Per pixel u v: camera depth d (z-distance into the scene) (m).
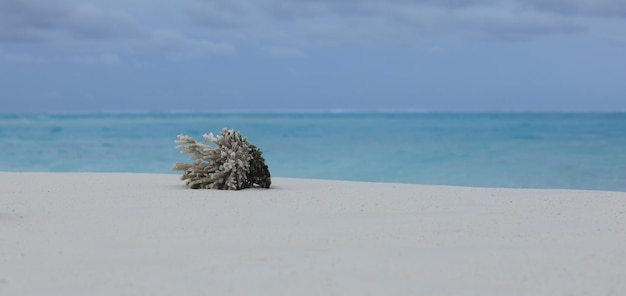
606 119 78.31
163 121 71.00
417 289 4.83
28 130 45.50
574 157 25.72
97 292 4.74
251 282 4.98
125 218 7.71
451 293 4.74
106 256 5.79
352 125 60.00
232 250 6.03
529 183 18.78
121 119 82.94
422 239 6.56
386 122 70.25
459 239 6.57
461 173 21.33
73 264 5.52
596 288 4.89
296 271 5.29
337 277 5.12
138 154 26.78
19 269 5.36
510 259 5.73
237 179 10.84
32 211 8.21
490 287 4.90
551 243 6.40
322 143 34.38
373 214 8.07
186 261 5.61
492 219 7.73
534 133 42.34
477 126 55.62
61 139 35.31
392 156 26.98
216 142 11.11
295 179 13.02
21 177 12.47
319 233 6.83
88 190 10.40
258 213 8.11
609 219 7.79
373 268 5.39
